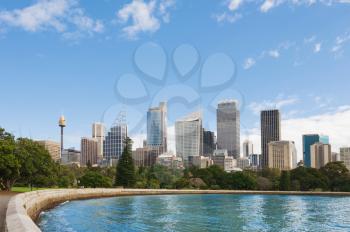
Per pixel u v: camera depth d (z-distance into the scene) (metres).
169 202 92.50
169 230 39.75
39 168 92.00
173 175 196.00
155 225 43.66
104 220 47.72
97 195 111.62
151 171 192.50
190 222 47.34
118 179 157.25
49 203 66.25
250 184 188.62
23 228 16.59
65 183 138.75
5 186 83.31
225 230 40.91
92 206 72.38
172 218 51.84
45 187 120.56
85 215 53.44
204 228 42.09
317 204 96.38
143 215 55.56
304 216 60.59
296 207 82.38
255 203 95.50
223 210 68.44
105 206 73.25
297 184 187.25
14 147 82.50
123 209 66.56
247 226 44.97
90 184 148.88
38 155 91.06
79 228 39.59
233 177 190.75
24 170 86.00
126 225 43.12
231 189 188.38
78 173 185.88
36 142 95.06
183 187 177.88
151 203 87.00
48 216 50.59
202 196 139.12
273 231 41.62
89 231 37.75
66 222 44.34
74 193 93.75
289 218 56.44
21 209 25.14
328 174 199.88
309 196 157.62
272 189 190.00
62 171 148.50
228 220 50.81
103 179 151.38
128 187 156.75
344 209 77.94
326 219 56.19
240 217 55.53
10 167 79.31
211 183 191.12
